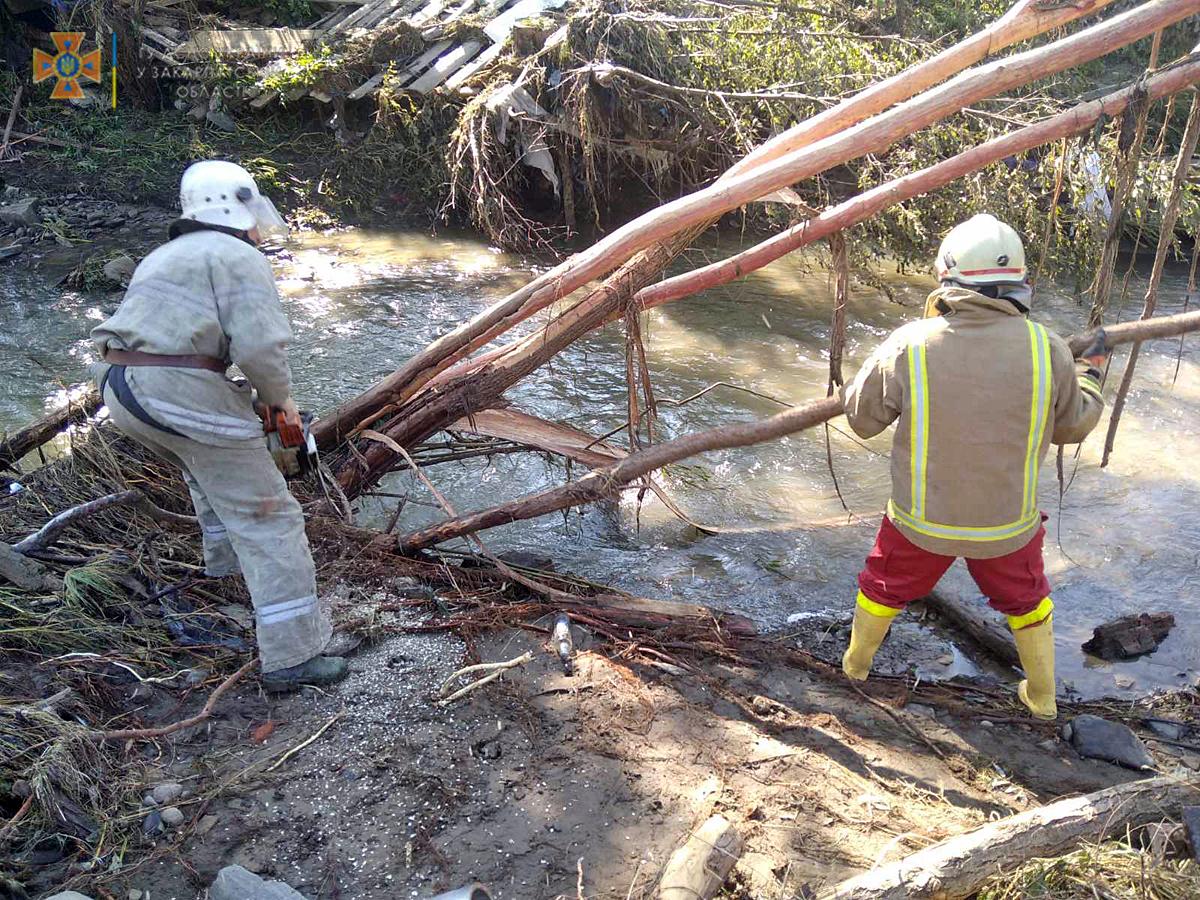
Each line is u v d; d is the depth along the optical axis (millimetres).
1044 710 3465
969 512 3033
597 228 9734
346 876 2643
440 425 4773
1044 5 3607
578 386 6801
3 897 2482
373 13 12125
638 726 3270
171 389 2949
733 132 8555
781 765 3145
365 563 4141
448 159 9508
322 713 3246
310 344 7445
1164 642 4207
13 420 6137
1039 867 2549
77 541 3914
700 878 2561
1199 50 3447
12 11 11688
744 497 5539
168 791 2867
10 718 2949
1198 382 6664
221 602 3799
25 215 9516
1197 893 2496
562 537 5176
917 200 6824
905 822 2928
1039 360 2938
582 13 8938
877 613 3416
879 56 8156
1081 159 5910
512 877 2652
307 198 10438
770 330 7738
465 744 3135
